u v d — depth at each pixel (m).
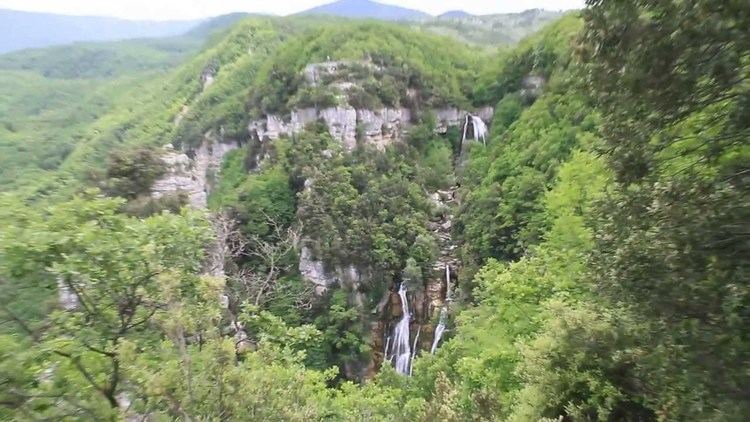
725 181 7.64
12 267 8.44
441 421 10.86
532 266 20.80
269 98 81.31
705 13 6.62
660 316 8.38
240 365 10.88
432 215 63.59
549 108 57.19
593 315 12.01
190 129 102.31
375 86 77.00
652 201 8.62
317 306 49.38
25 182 69.56
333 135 70.25
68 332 9.05
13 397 8.32
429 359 29.91
